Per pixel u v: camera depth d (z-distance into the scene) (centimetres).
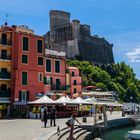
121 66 17000
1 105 6325
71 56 15338
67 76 9094
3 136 2922
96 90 11194
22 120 5272
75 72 9350
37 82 6919
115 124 6006
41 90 6969
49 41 15525
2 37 6531
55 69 7794
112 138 4403
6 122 4788
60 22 16612
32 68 6850
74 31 15612
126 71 16975
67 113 5994
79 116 6438
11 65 6581
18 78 6619
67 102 5741
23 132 3300
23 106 6397
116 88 14500
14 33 6675
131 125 6650
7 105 6425
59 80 7850
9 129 3625
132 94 16238
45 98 5644
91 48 16425
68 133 3469
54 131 3394
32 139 2725
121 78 16200
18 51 6656
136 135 3481
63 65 8000
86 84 12900
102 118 6044
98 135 4572
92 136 4300
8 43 6588
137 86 17612
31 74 6825
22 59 6712
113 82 15138
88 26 16525
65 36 15675
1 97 6353
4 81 6494
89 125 4338
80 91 9325
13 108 6469
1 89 6456
